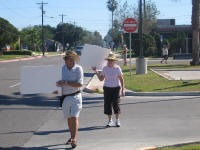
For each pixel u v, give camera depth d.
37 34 95.19
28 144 6.82
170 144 6.44
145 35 45.31
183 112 9.91
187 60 37.41
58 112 10.27
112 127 8.21
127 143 6.75
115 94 8.16
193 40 26.11
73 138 6.45
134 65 29.80
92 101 12.31
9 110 10.55
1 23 65.00
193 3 25.50
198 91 13.33
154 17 57.78
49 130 8.00
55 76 6.51
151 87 14.60
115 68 8.09
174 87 14.49
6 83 17.92
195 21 25.61
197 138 7.00
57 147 6.58
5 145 6.74
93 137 7.29
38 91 6.42
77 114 6.45
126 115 9.61
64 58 6.40
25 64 36.31
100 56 7.75
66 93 6.44
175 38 46.38
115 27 65.12
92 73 25.19
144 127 8.15
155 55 45.94
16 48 82.88
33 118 9.38
